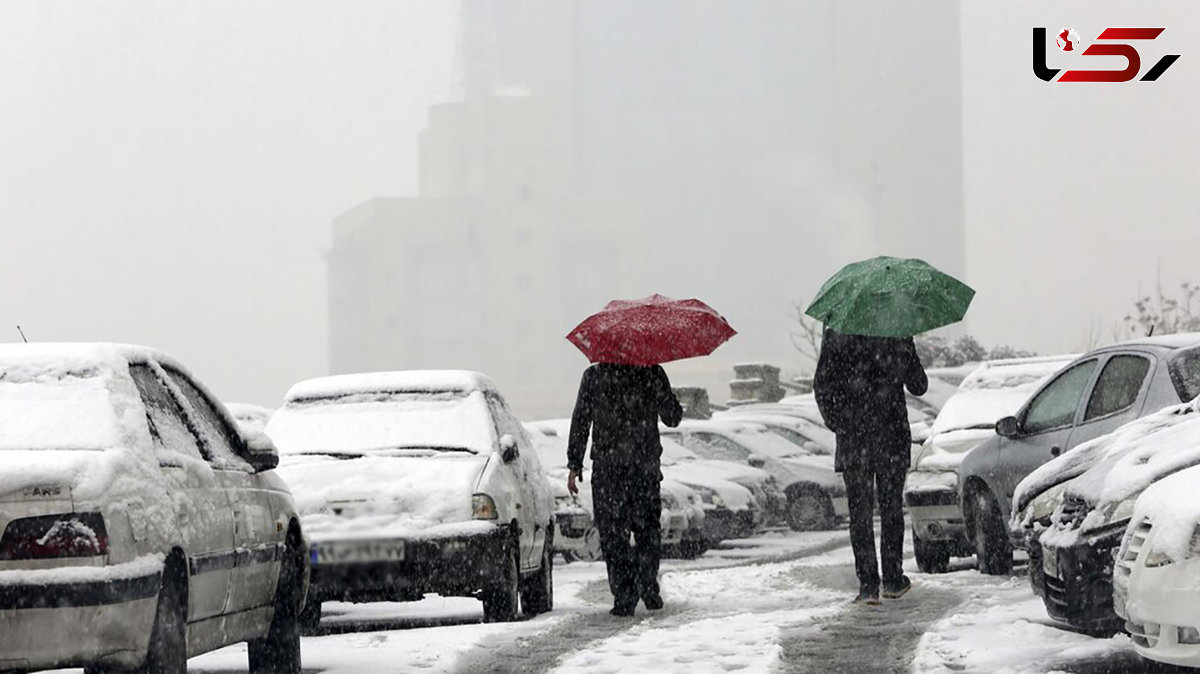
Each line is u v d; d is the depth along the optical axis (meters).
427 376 39.38
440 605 44.44
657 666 26.80
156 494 21.34
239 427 26.44
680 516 60.88
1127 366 34.72
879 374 35.31
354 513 33.78
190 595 22.14
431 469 35.22
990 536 41.38
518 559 36.47
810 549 64.38
